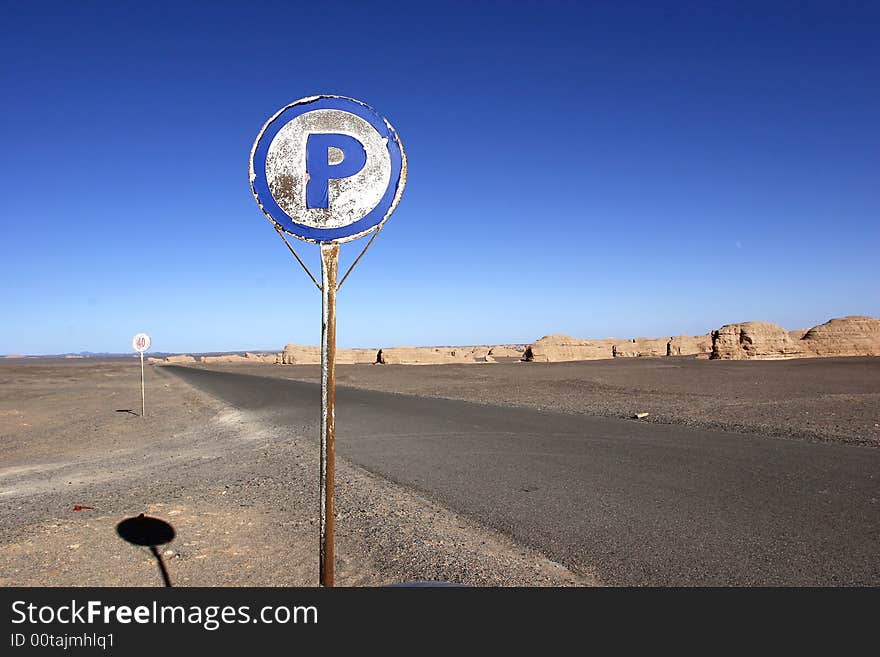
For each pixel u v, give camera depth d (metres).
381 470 10.67
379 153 3.35
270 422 19.38
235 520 7.22
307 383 44.94
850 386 30.59
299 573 5.40
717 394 26.86
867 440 12.73
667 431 14.98
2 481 10.95
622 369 56.72
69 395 35.25
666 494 8.43
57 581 5.27
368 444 13.82
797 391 27.72
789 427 15.09
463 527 7.00
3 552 6.02
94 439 16.88
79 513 7.73
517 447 12.95
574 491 8.76
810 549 5.99
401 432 15.81
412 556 5.88
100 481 10.59
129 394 35.28
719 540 6.32
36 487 10.23
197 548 6.12
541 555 5.96
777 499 7.97
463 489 9.04
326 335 3.40
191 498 8.56
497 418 18.66
